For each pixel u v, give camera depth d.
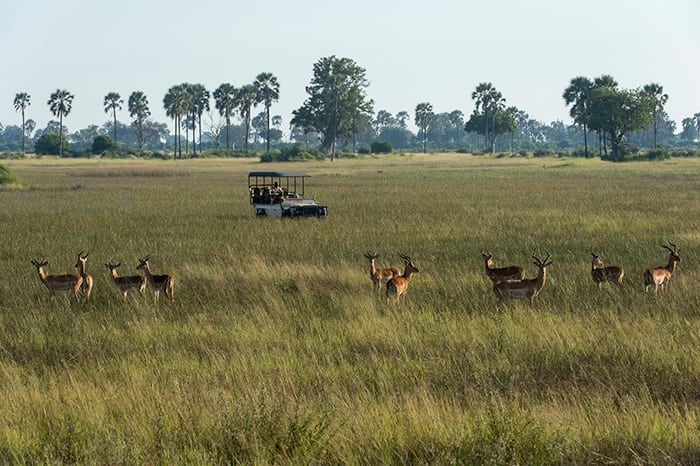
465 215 99.38
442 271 55.44
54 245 71.75
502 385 29.64
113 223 92.31
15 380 30.58
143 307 44.09
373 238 75.25
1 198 137.38
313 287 50.09
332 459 23.02
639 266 56.91
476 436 23.34
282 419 24.77
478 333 36.56
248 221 92.88
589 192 147.38
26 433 24.64
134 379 30.28
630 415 25.47
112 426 24.77
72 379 29.92
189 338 37.41
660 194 139.00
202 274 54.34
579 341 34.88
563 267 56.28
